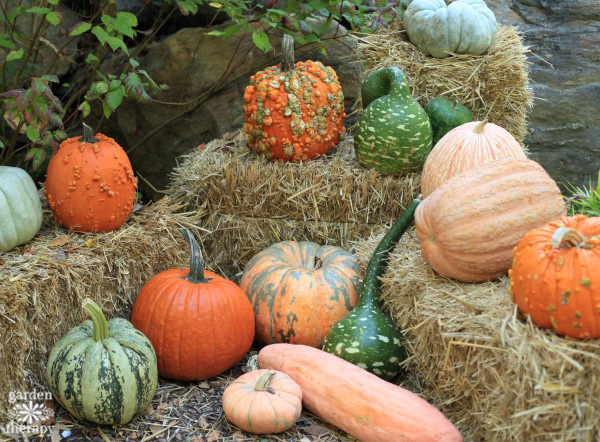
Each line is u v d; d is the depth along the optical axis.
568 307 2.56
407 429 2.87
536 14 6.49
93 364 3.01
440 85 4.60
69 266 3.33
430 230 3.15
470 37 4.50
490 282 3.13
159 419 3.22
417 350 3.22
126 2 5.94
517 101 4.65
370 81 4.21
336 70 5.55
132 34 3.99
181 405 3.33
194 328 3.34
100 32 3.90
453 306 3.00
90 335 3.16
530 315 2.71
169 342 3.36
